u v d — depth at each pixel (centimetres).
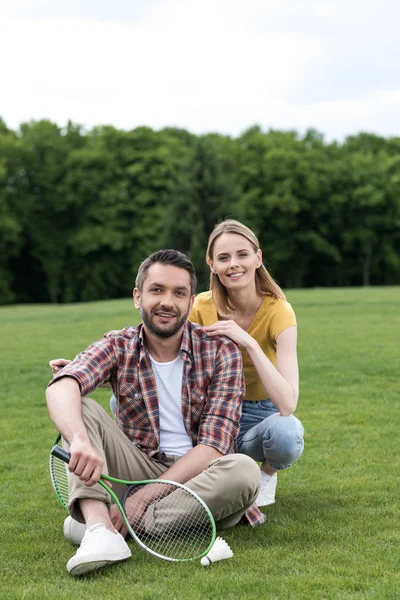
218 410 364
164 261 356
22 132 5159
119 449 357
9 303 4719
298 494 433
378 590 277
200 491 338
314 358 1035
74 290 4741
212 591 282
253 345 381
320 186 5106
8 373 1013
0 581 303
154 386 367
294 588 282
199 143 4731
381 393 779
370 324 1530
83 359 358
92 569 306
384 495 421
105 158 4706
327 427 623
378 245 5341
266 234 5075
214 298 427
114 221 4653
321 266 5375
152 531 337
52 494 454
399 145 5847
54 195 4703
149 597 277
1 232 4519
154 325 357
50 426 680
